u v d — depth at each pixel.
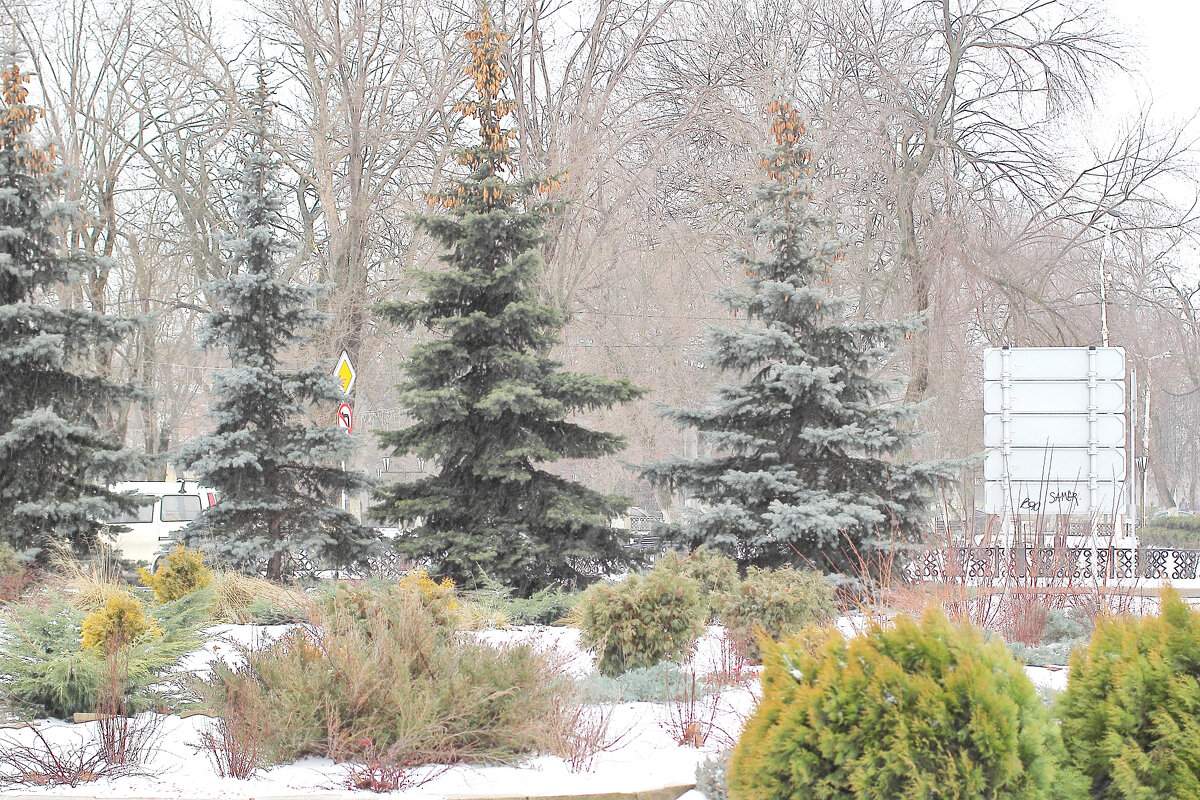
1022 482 16.34
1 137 15.73
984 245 26.39
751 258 15.63
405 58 30.03
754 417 15.48
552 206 15.63
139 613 8.23
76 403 15.96
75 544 15.70
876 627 4.92
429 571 14.93
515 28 30.58
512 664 7.36
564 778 6.34
